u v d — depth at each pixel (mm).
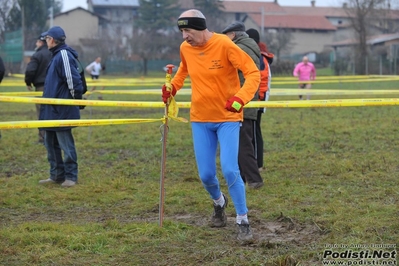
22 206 7773
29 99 8562
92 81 22750
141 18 71312
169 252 5785
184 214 7320
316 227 6500
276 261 5344
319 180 9008
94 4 91250
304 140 13188
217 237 6262
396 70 49625
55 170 9148
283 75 51844
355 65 51562
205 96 5977
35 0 65750
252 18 84500
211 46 5891
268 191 8375
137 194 8352
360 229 6301
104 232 6363
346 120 17125
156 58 62000
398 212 6996
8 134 14719
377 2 53188
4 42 59375
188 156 11453
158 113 20703
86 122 7465
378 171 9578
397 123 16062
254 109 8500
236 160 6051
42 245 5949
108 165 10742
